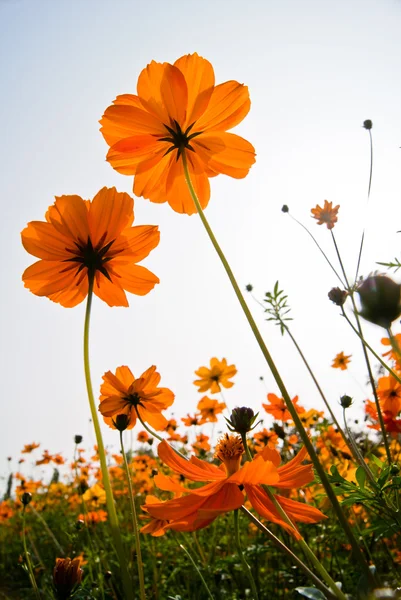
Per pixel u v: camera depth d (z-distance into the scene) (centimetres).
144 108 20
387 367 18
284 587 38
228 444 21
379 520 21
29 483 101
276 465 17
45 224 18
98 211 19
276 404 54
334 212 35
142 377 28
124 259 19
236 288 14
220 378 59
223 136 20
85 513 44
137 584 45
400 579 18
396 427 31
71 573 18
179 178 20
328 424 49
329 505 32
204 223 16
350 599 11
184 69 20
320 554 41
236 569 42
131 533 60
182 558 48
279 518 15
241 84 20
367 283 13
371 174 32
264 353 12
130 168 20
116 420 21
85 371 15
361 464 21
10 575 57
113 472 94
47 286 19
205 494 16
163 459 16
